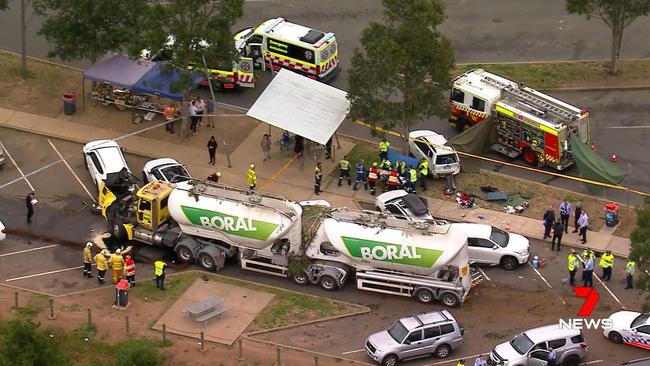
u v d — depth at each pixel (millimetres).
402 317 79188
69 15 98062
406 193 89438
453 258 79250
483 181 94062
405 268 80062
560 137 93875
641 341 75688
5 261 83875
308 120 92688
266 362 74188
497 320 79188
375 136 94375
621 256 85500
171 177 90375
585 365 74562
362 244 79812
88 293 80625
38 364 66500
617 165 96438
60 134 98562
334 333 77625
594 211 90500
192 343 75812
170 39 95875
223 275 83312
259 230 81125
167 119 98562
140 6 97938
